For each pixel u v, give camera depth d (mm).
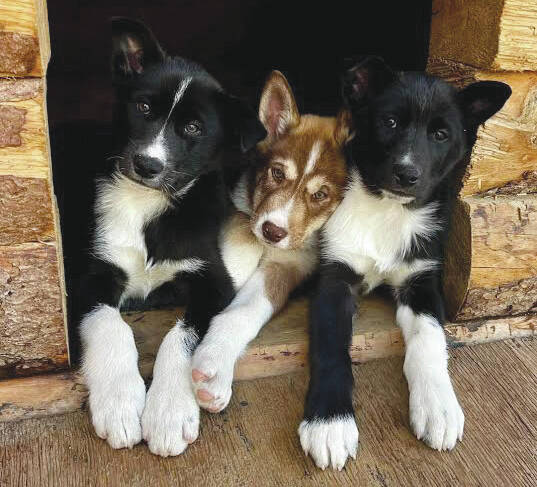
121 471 478
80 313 567
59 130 828
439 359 568
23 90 415
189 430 491
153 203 588
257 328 597
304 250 676
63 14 1022
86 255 596
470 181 608
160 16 1088
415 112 567
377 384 589
